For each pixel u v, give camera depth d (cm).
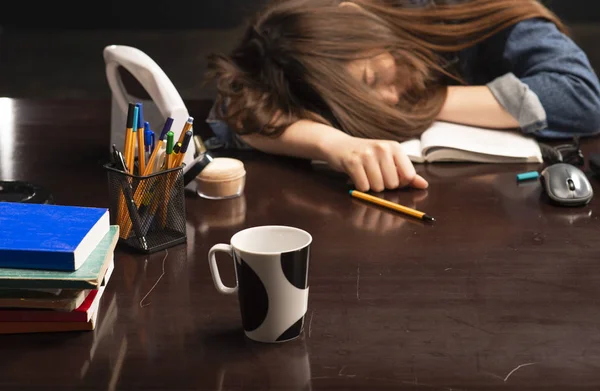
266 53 171
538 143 164
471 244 118
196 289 104
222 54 178
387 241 120
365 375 84
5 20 621
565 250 116
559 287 104
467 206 134
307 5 175
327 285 105
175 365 87
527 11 183
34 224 97
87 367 86
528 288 104
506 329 93
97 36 609
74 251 90
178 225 119
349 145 146
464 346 90
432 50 181
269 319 89
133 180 114
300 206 135
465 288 104
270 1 184
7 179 146
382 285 105
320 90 162
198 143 140
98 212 102
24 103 201
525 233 122
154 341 92
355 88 163
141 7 616
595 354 88
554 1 595
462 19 183
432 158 157
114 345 91
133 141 116
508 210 132
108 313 98
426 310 98
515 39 182
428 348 89
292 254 87
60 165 154
